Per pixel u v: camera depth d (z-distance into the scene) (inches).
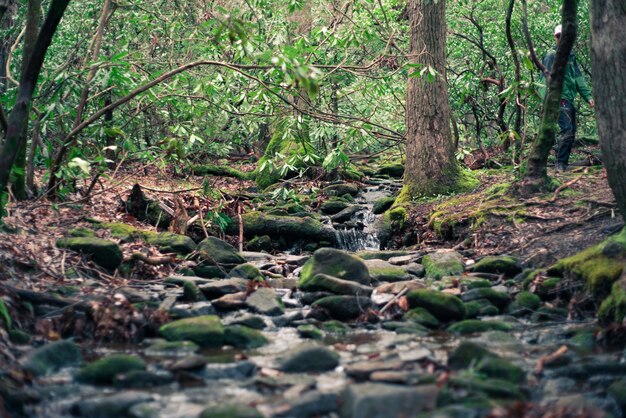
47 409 142.8
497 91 538.0
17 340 185.2
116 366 161.9
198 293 236.5
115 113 458.9
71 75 325.1
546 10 594.2
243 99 375.2
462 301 225.9
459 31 550.6
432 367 160.4
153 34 473.1
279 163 504.4
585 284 218.7
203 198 370.6
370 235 370.9
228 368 164.1
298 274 292.8
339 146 364.8
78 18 478.6
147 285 250.2
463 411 130.2
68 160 313.3
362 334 203.6
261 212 377.7
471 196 359.3
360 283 248.4
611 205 285.6
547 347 184.1
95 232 294.5
